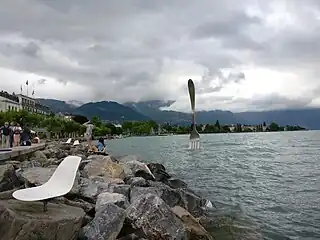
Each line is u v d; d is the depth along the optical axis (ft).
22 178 45.34
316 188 75.72
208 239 39.11
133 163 74.64
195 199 55.47
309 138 400.67
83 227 30.22
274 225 48.08
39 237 25.27
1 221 24.70
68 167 33.19
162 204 34.86
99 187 44.50
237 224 48.37
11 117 269.03
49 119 338.13
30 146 110.11
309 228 46.75
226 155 170.50
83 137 405.80
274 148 222.69
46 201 28.63
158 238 33.14
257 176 95.81
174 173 102.58
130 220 33.55
